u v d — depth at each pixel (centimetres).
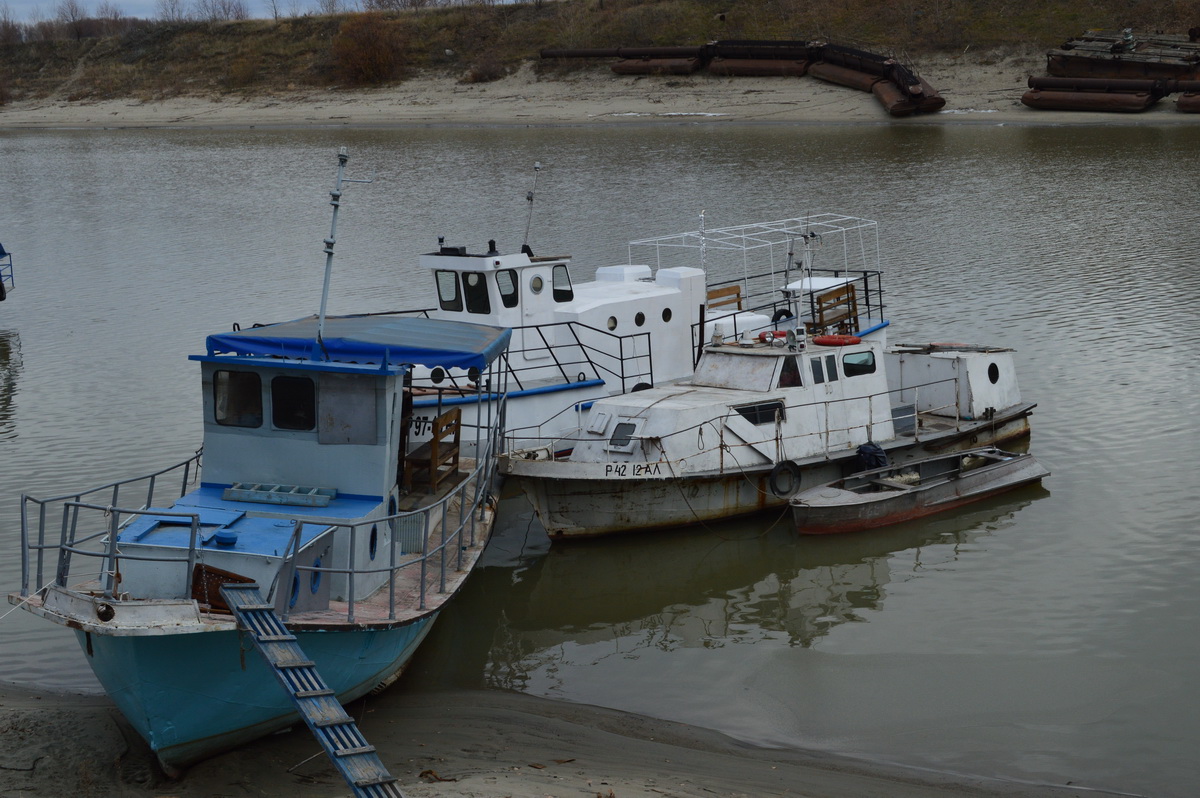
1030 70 8256
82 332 3512
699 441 1959
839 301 2581
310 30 11881
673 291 2461
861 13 9406
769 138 7206
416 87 10200
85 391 2888
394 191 6078
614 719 1388
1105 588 1722
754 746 1327
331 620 1212
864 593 1756
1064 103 7450
